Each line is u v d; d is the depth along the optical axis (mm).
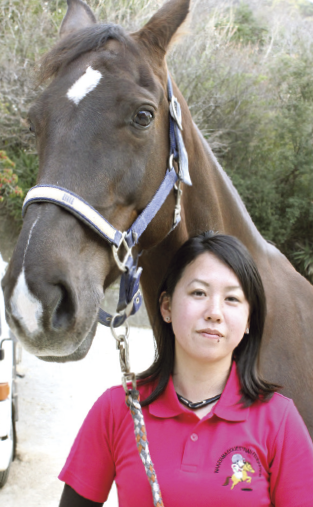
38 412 4387
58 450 3611
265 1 17766
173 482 1037
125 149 1294
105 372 5828
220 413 1106
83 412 4480
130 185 1319
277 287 1958
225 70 10875
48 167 1226
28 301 1072
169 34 1463
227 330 1149
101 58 1329
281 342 1846
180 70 10102
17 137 8656
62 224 1176
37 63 1523
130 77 1326
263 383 1194
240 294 1182
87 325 1178
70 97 1282
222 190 1923
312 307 2096
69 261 1156
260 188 10078
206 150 1896
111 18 8898
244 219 2002
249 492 1014
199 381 1186
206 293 1174
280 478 1057
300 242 10430
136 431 1058
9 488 3018
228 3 14000
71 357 1209
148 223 1413
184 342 1160
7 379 2855
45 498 2934
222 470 1036
